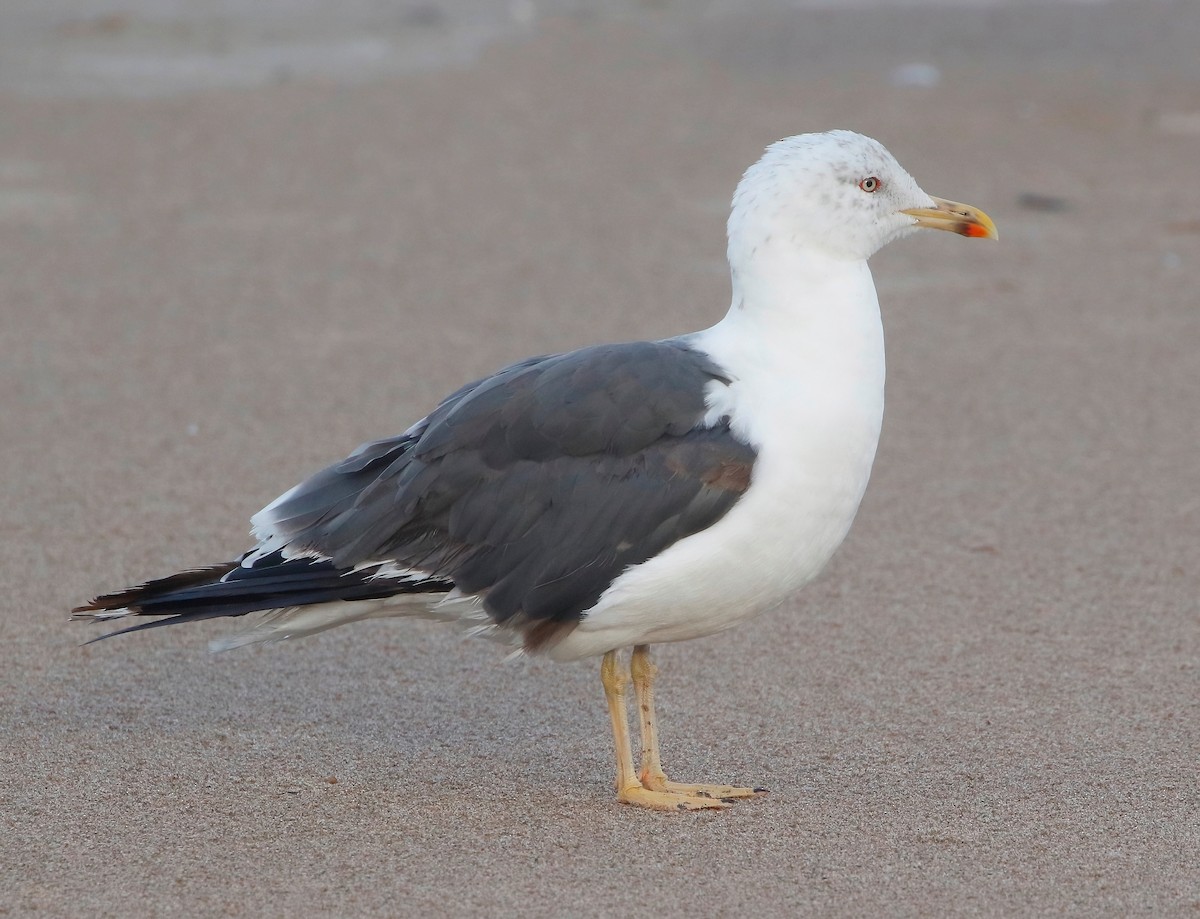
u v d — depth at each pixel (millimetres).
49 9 47344
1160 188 25141
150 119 31812
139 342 18719
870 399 8781
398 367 17719
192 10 47125
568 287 20781
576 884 8008
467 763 9555
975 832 8594
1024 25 39188
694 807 8891
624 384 8656
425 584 8750
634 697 10570
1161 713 10156
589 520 8523
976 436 15750
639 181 26500
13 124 31344
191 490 14234
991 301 20203
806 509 8570
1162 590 12203
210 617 8812
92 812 8797
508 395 8820
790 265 8789
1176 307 19703
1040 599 12078
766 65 36062
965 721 10086
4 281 21219
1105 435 15711
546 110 32281
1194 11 39531
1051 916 7703
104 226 24125
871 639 11398
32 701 10336
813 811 8875
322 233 23781
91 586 12219
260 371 17641
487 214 24734
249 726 10016
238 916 7684
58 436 15617
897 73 34375
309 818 8758
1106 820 8719
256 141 29953
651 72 35781
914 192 9117
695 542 8461
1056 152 27344
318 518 8969
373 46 40500
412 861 8258
